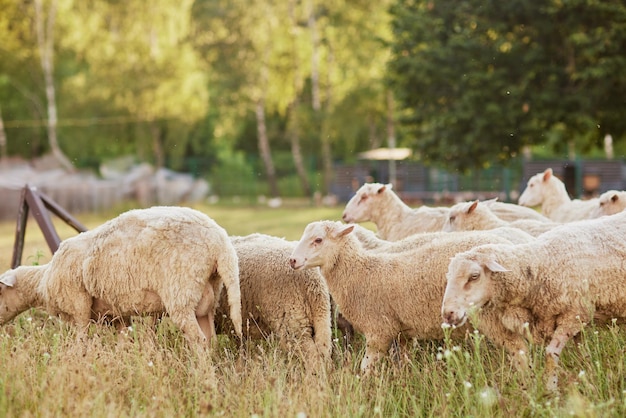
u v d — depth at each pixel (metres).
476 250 6.32
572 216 11.77
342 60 43.84
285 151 55.66
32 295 8.11
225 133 49.81
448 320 6.11
